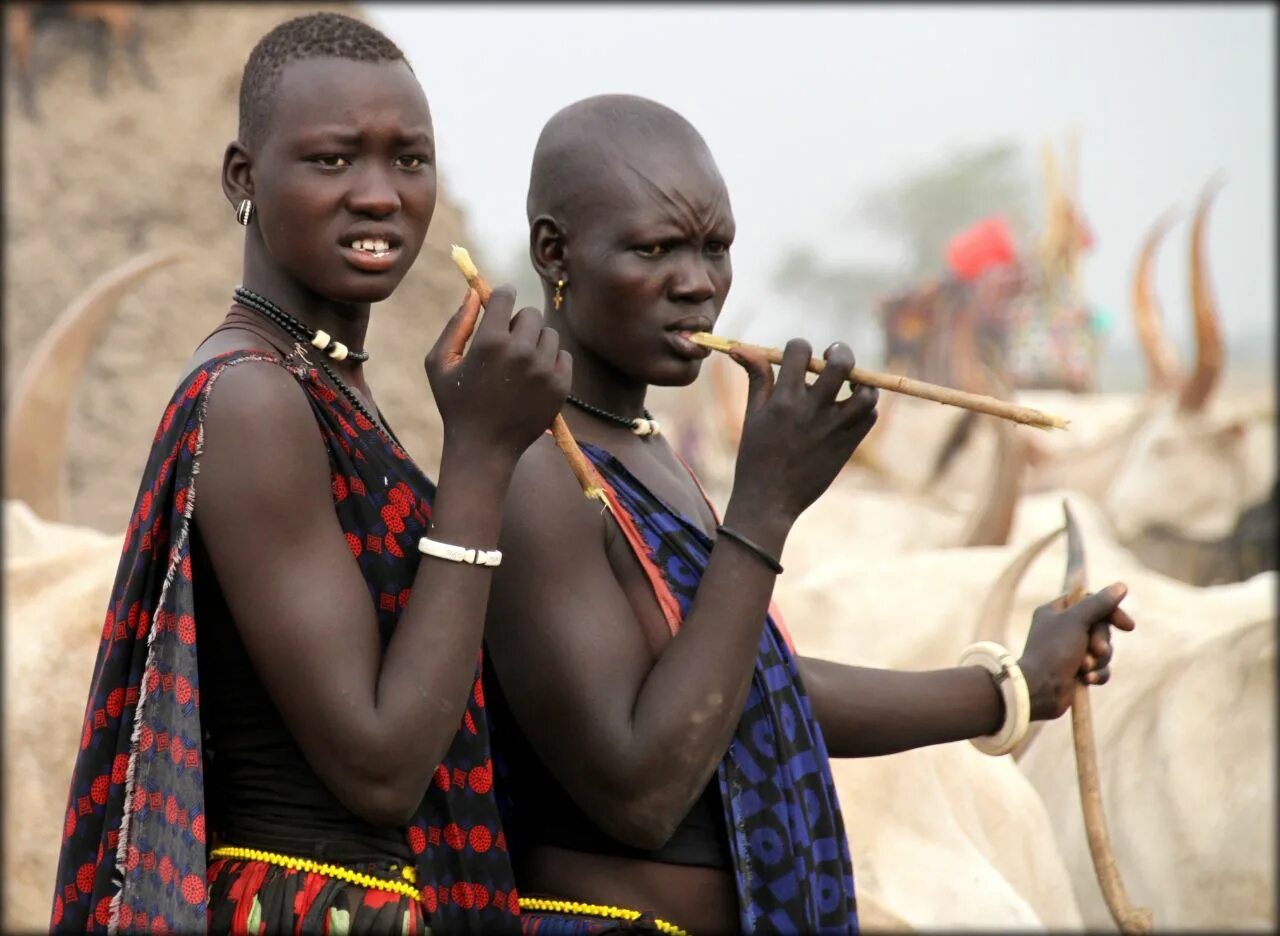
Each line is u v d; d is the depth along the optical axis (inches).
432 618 303.3
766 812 353.4
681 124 373.1
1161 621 721.0
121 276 716.0
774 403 342.3
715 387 1492.4
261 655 299.6
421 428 1098.1
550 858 363.9
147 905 293.6
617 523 357.1
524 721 349.1
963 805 506.9
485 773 331.0
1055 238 2288.4
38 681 513.3
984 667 407.5
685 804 335.0
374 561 317.4
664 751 330.3
